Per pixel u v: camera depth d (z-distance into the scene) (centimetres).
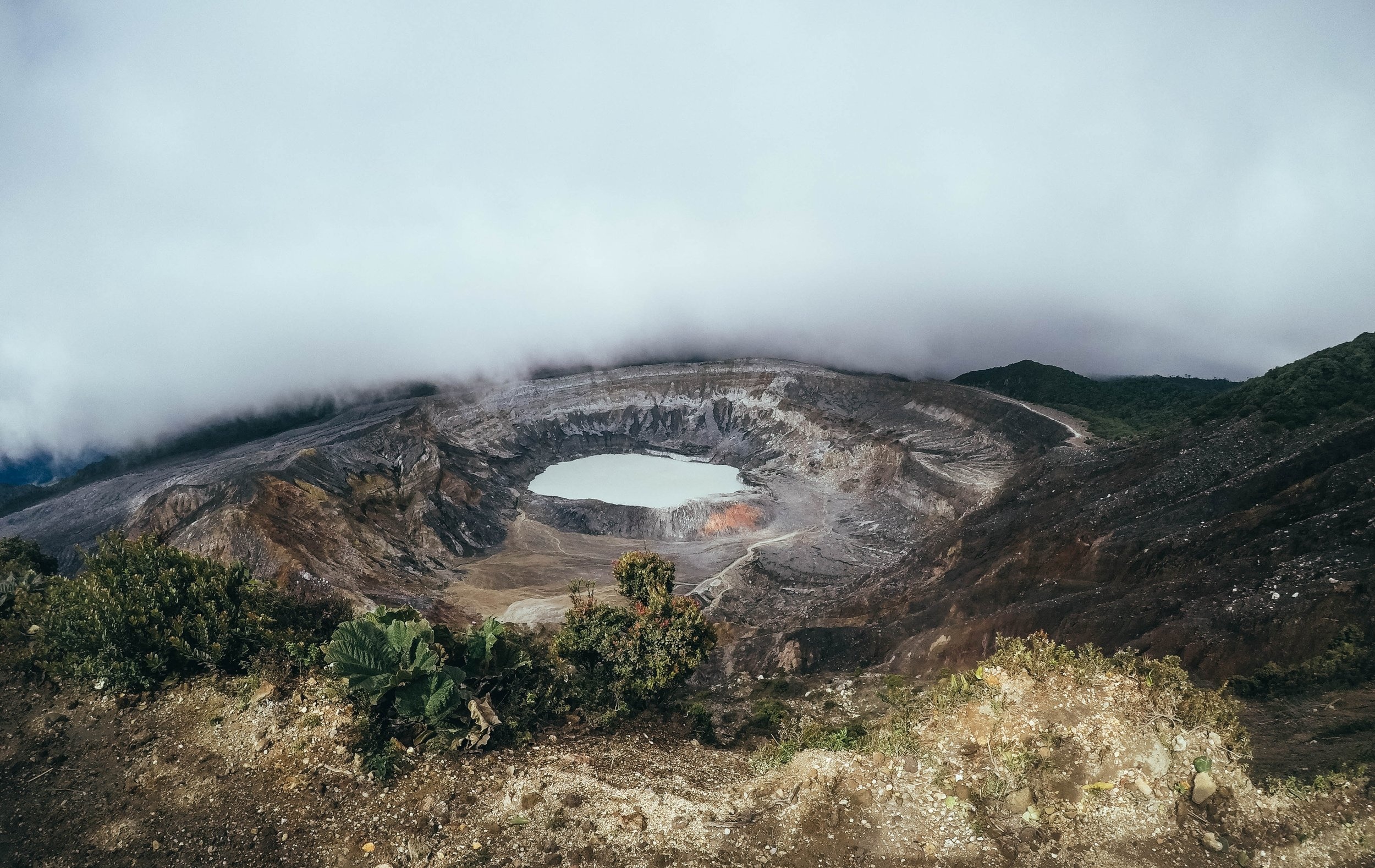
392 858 1095
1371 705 1927
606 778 1310
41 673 1513
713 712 2984
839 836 1063
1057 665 1224
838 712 2970
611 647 2061
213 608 1574
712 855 1071
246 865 1081
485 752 1365
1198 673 2700
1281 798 1066
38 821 1170
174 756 1297
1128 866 970
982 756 1141
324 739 1296
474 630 1703
